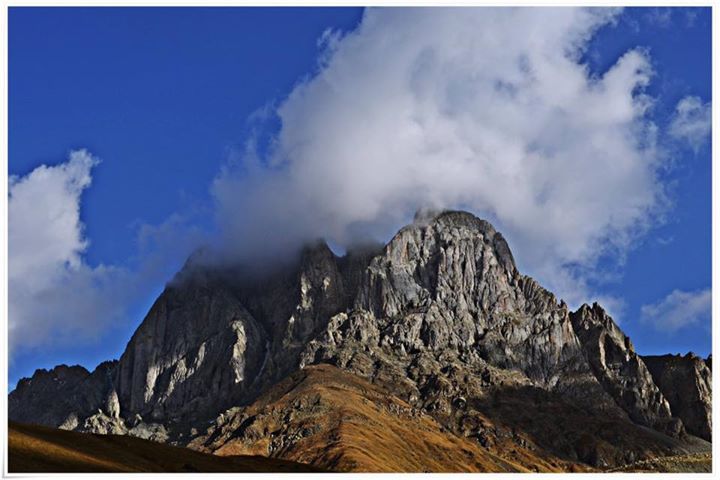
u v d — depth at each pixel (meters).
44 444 182.00
